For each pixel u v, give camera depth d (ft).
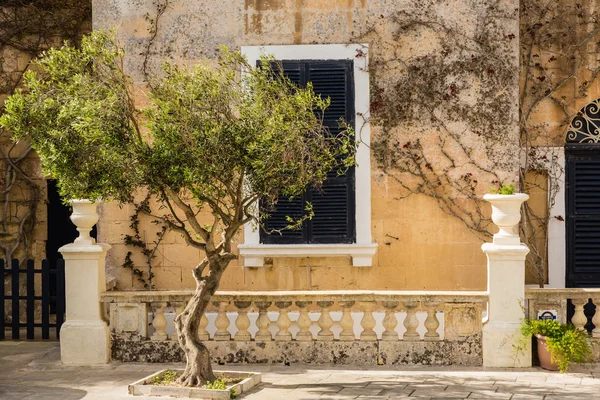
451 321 32.42
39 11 42.86
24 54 42.86
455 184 38.42
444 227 38.52
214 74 28.73
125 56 38.96
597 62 40.96
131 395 28.45
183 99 27.09
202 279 29.63
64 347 33.63
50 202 45.39
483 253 38.42
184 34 38.91
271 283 38.70
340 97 38.55
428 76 38.42
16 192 43.52
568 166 41.24
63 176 27.27
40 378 31.42
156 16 38.96
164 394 28.22
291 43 38.70
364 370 31.96
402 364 32.65
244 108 27.78
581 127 41.29
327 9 38.63
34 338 39.24
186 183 27.30
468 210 38.45
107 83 27.73
